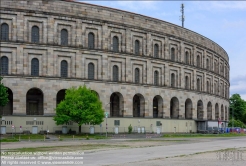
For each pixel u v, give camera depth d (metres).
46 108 85.44
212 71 125.31
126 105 96.06
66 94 84.06
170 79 107.25
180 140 67.62
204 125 116.12
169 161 33.00
